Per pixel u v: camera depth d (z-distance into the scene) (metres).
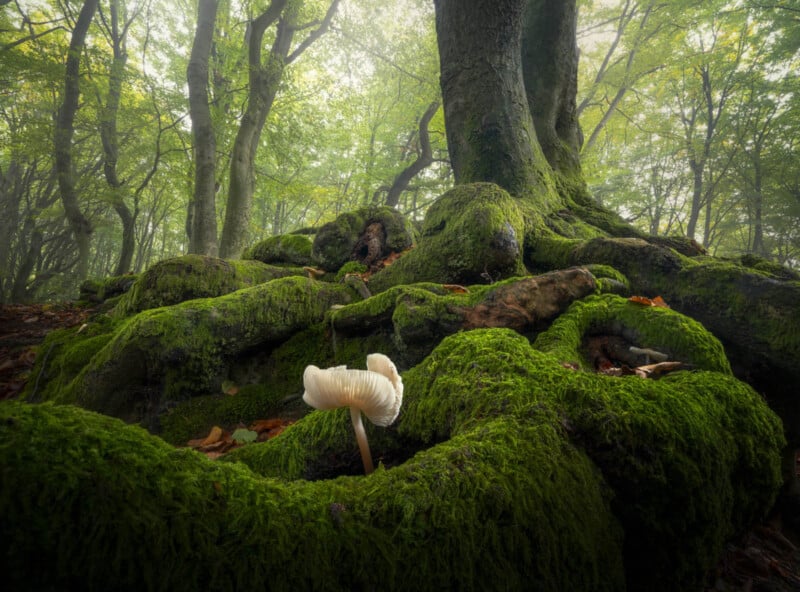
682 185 26.61
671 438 1.49
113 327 3.90
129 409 2.89
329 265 5.19
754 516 1.82
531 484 1.21
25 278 15.92
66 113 13.73
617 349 2.57
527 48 7.54
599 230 5.74
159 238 37.16
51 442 0.80
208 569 0.81
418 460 1.26
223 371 3.17
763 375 2.82
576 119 8.07
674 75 21.75
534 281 2.88
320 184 33.25
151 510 0.80
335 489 1.09
